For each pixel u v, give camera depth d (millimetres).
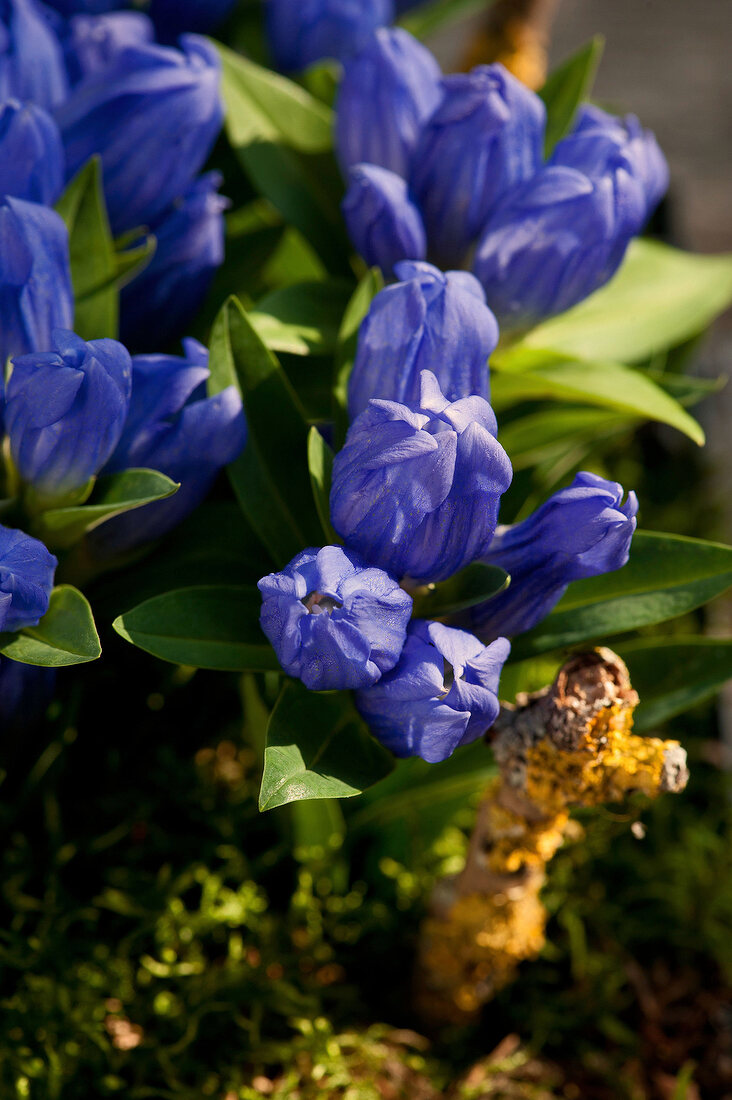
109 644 436
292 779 371
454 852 475
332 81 487
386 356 378
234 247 469
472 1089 449
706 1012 468
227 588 388
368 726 377
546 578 376
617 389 428
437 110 419
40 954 438
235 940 451
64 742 443
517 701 384
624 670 375
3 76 426
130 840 466
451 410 358
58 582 412
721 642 410
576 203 405
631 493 368
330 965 462
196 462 395
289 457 404
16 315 390
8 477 396
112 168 422
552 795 382
